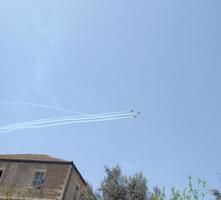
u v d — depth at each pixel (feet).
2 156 81.66
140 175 69.92
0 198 68.49
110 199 66.13
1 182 72.74
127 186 67.72
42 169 74.64
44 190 69.72
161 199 28.55
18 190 70.18
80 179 79.82
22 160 77.56
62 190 69.15
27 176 73.56
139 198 65.16
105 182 69.56
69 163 75.10
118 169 71.46
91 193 69.10
